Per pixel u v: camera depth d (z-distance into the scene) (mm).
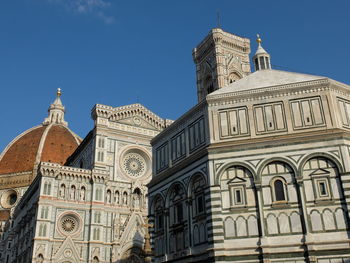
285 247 37094
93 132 99938
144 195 97875
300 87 43344
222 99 45562
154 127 108875
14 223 119562
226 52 115562
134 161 102500
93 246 85562
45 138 166125
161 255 49219
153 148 56844
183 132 50344
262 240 37750
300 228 37469
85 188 90375
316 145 39750
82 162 106750
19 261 96125
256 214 39156
